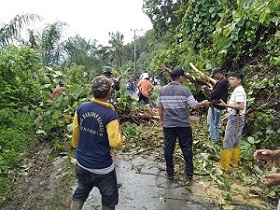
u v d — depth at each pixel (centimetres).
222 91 597
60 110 753
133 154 609
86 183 328
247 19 766
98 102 317
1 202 432
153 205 411
